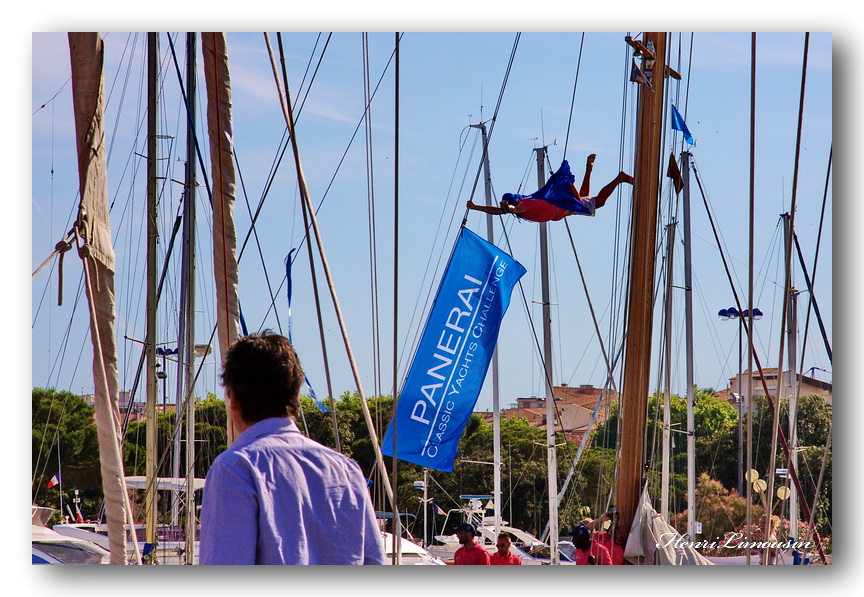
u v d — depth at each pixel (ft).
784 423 55.16
